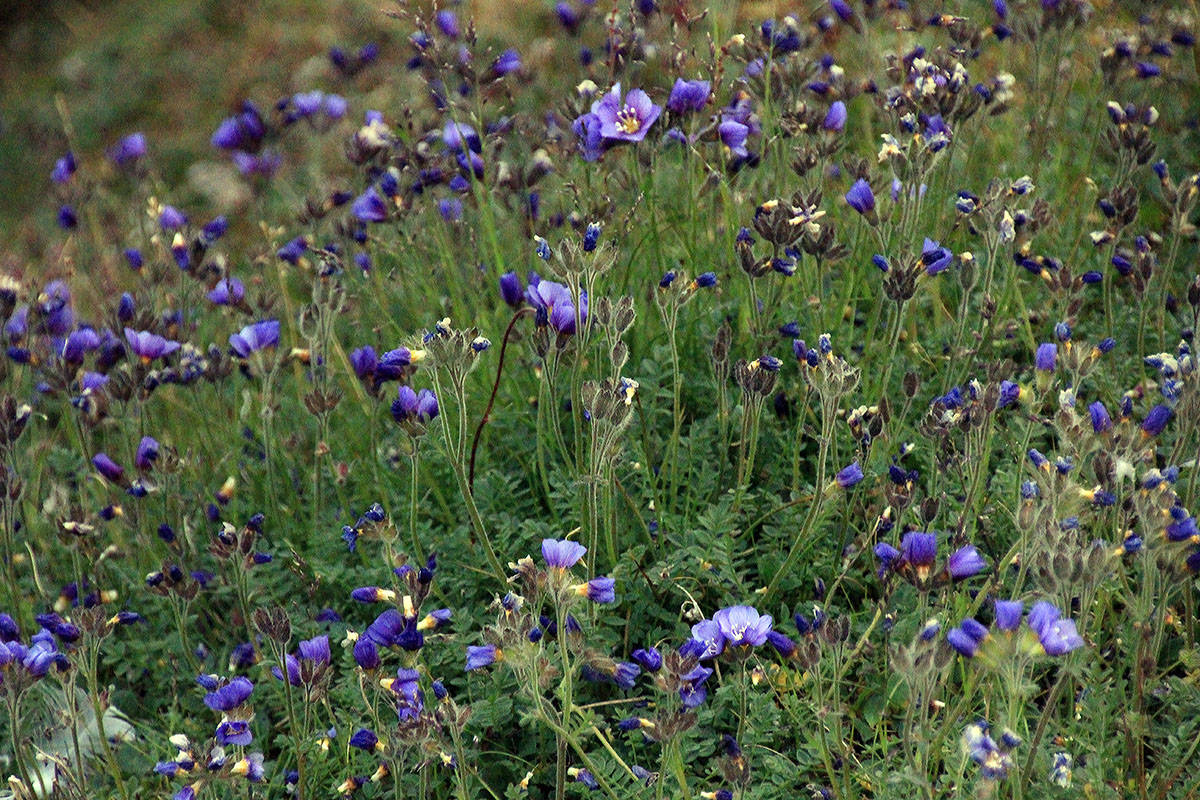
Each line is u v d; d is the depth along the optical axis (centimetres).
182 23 1952
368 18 1783
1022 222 743
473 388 839
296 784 636
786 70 863
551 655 624
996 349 801
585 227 823
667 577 678
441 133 933
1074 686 609
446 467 811
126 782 724
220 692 564
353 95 1630
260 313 902
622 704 666
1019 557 580
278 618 579
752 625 544
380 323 984
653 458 775
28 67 2009
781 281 830
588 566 641
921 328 870
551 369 667
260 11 1919
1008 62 1084
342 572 762
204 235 916
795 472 722
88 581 848
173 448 766
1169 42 978
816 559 710
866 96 1051
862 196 704
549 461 804
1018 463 645
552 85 1230
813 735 564
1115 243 762
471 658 535
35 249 1560
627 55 867
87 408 820
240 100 1742
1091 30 1088
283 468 895
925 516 583
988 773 451
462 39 874
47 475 947
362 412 924
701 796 563
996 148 998
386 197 900
